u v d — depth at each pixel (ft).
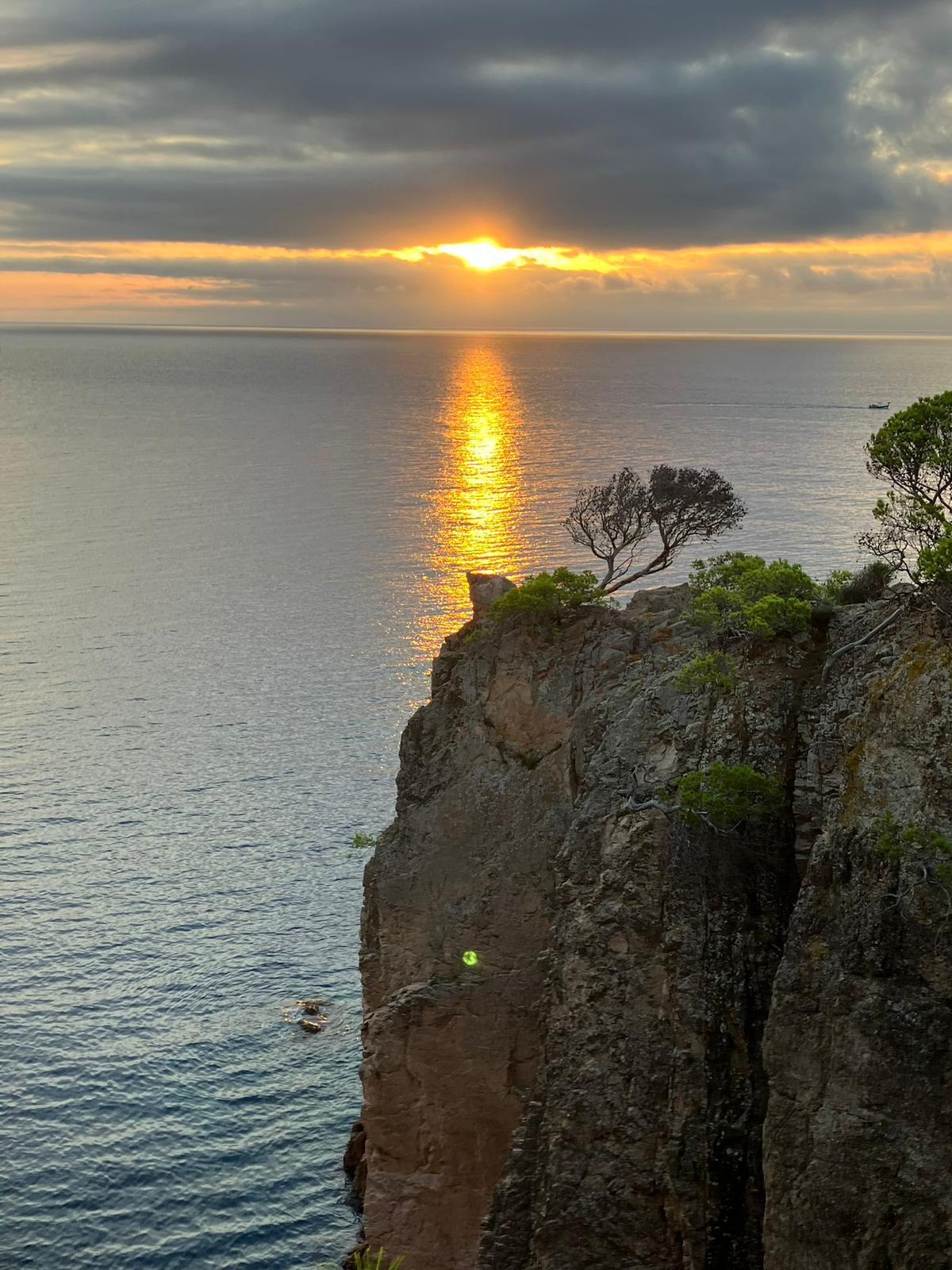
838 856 87.30
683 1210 91.30
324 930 245.24
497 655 137.49
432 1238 123.13
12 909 249.75
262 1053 201.77
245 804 309.63
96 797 311.47
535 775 129.70
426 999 124.16
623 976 100.89
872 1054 81.66
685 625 127.85
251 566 618.03
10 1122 181.47
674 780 105.09
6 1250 155.84
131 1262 154.71
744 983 94.43
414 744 141.18
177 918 248.11
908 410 107.04
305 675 429.38
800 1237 81.97
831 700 102.63
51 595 545.85
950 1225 76.64
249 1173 171.63
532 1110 103.86
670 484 171.12
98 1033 206.08
